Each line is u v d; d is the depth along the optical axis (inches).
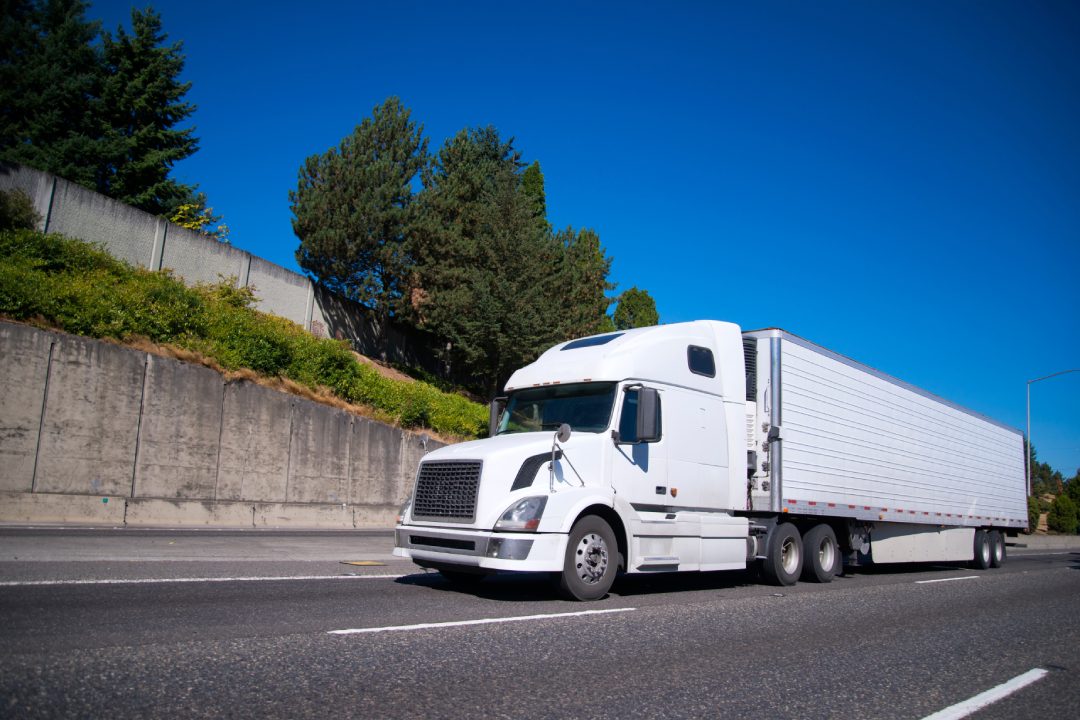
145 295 831.7
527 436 369.4
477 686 186.4
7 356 661.3
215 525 782.5
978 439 783.7
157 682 172.4
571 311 1520.7
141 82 1467.8
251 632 231.6
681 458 402.3
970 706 196.2
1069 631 338.0
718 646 255.0
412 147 1454.2
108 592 293.9
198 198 1528.1
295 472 900.0
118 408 733.3
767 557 469.4
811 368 510.9
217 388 821.9
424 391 1206.9
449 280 1385.3
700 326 445.1
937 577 617.6
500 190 1440.7
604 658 225.9
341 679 184.9
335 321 1373.0
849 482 541.3
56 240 821.9
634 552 364.8
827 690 203.6
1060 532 2080.5
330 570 425.1
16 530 555.5
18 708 148.1
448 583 390.9
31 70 1362.0
